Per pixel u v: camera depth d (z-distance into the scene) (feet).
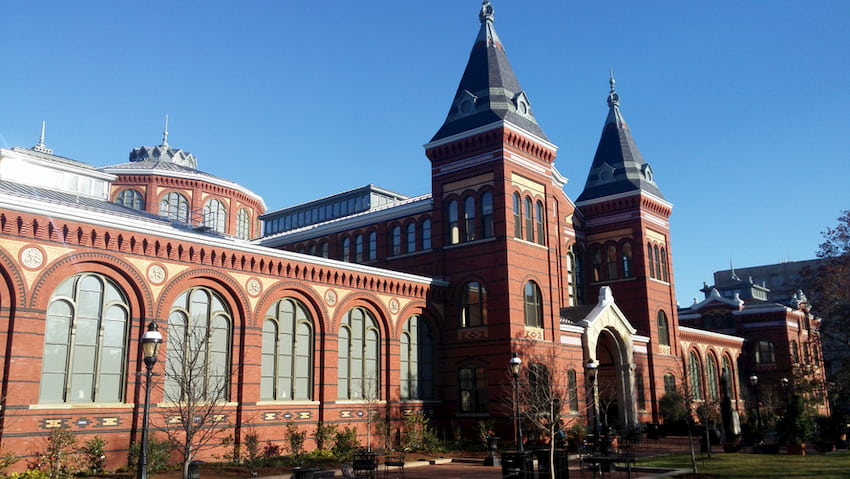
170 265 92.58
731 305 246.88
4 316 75.87
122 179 190.19
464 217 136.56
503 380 124.16
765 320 240.94
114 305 87.10
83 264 83.87
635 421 153.07
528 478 74.79
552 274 139.64
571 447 119.14
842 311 174.60
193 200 196.75
